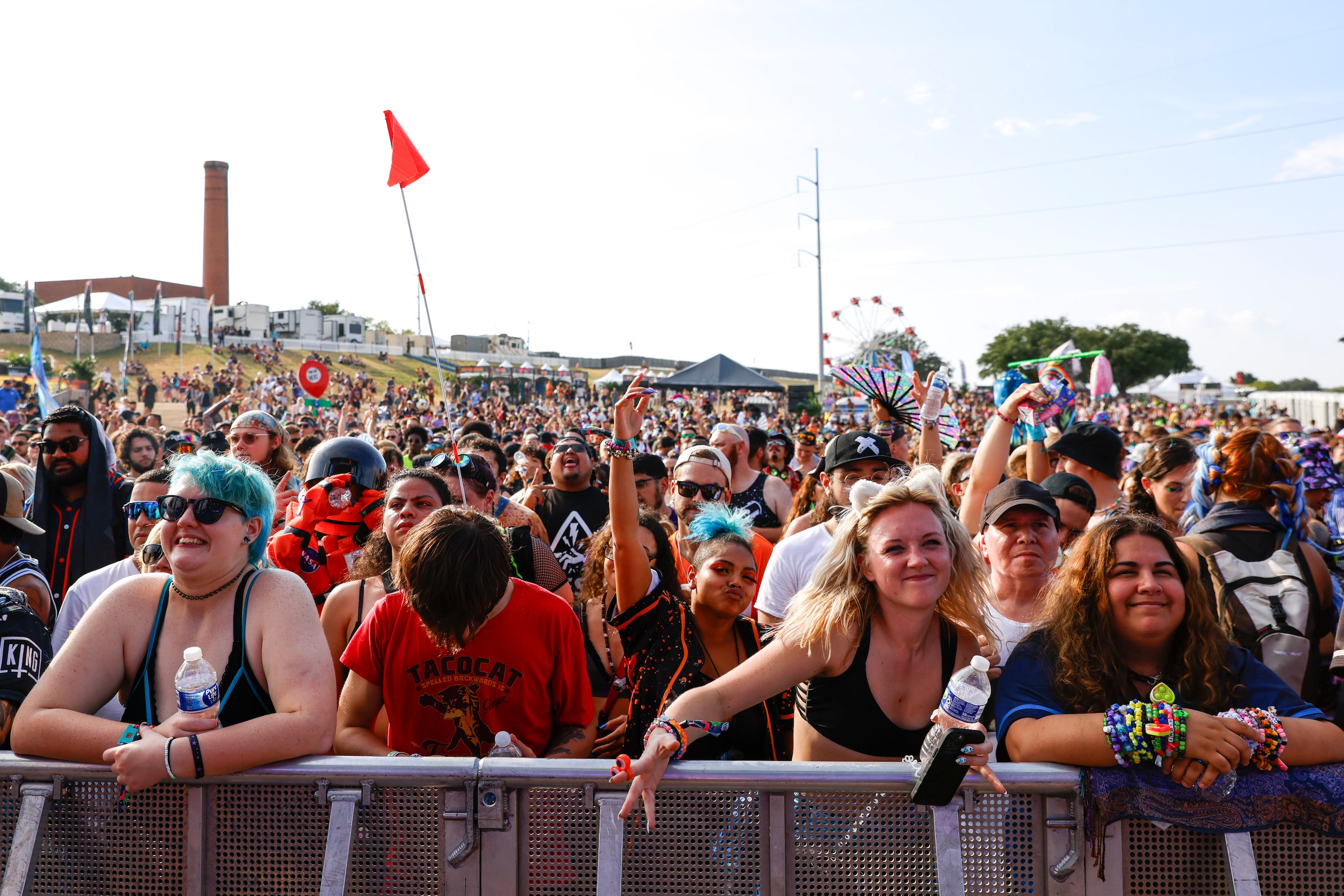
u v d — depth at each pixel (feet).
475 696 9.09
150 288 310.04
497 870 7.11
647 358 362.33
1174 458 14.56
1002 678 7.95
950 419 18.42
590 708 9.66
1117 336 313.32
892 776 7.00
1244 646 9.95
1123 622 7.72
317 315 287.07
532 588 9.48
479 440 22.06
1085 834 6.93
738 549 10.51
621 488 10.68
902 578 7.71
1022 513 10.05
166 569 11.46
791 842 7.09
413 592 8.71
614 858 6.97
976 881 7.02
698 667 10.36
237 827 7.24
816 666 7.96
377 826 7.18
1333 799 6.78
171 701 7.82
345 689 9.52
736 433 20.70
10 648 8.34
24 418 60.18
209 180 280.31
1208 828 6.79
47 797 7.30
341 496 13.67
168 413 146.51
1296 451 15.87
